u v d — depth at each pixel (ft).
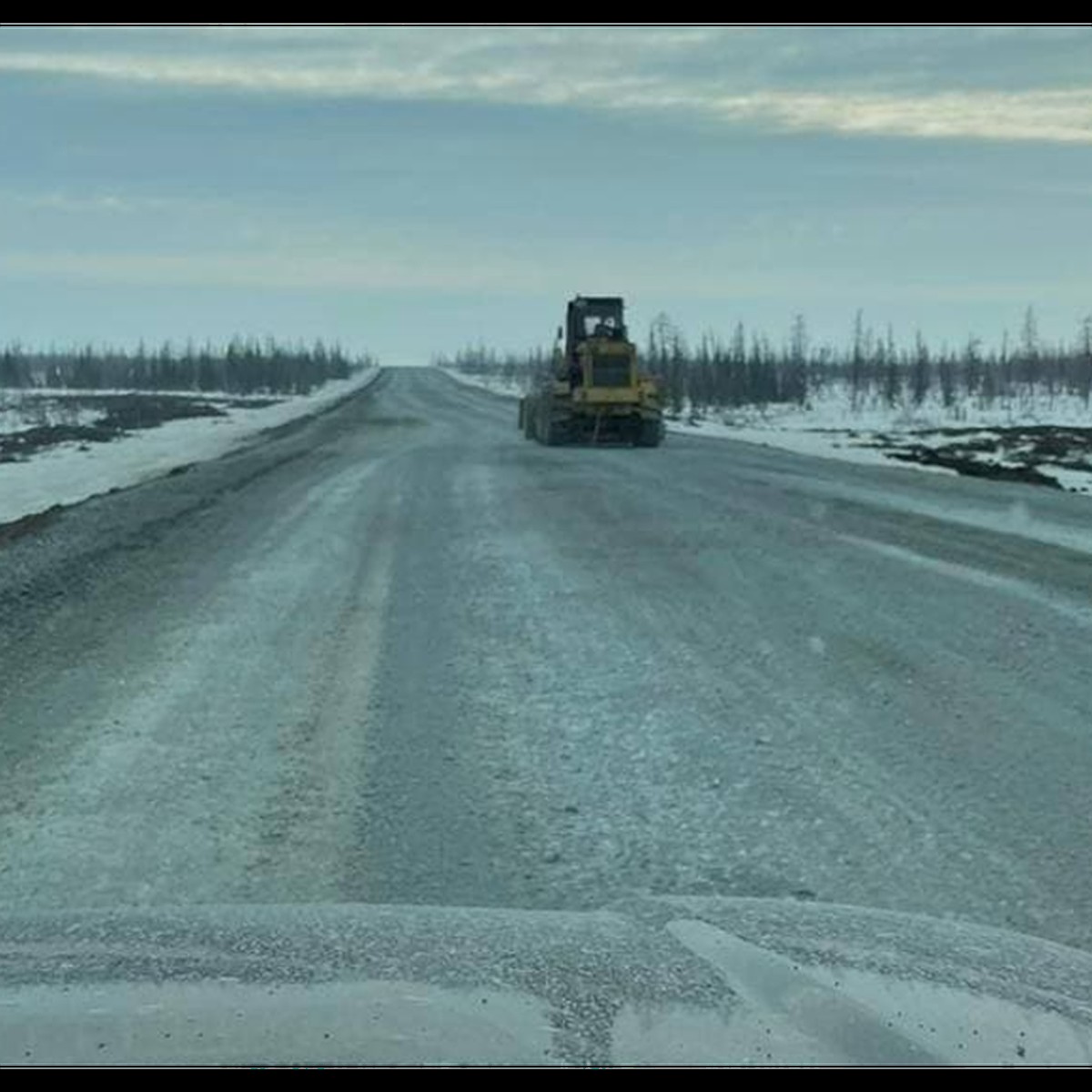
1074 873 17.31
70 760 22.79
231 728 24.81
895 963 11.96
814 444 124.98
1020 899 16.38
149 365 475.72
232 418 203.41
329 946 12.14
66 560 45.19
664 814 19.92
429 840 18.80
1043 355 455.63
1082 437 142.92
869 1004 10.66
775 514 57.72
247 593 39.01
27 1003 10.43
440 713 25.81
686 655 30.66
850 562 43.62
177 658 30.60
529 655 30.83
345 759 22.88
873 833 18.98
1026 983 11.71
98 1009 10.27
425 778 21.77
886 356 406.00
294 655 30.96
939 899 16.40
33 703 26.58
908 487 71.31
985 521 54.75
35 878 17.31
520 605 36.96
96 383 469.98
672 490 69.51
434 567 43.83
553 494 67.87
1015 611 35.04
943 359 452.35
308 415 207.82
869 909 14.97
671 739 23.95
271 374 446.19
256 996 10.59
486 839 18.84
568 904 16.29
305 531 52.90
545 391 118.52
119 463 108.78
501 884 17.06
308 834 19.07
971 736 23.90
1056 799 20.40
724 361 375.86
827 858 17.97
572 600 37.68
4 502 80.38
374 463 91.35
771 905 14.70
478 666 29.81
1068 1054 9.95
